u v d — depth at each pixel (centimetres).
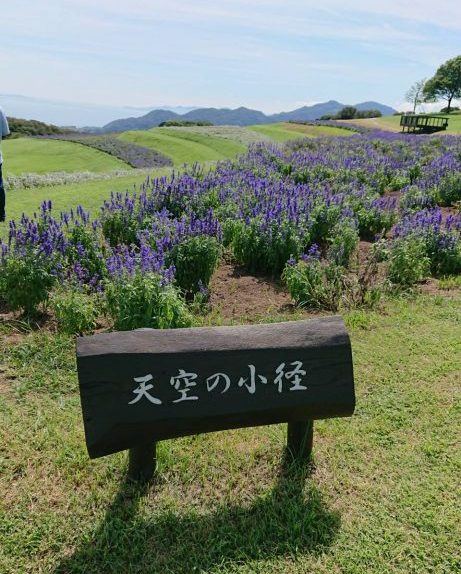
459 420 418
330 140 2564
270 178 1252
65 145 3300
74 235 714
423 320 597
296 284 632
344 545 305
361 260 841
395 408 433
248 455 374
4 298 587
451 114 6369
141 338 297
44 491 335
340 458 375
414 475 359
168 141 3588
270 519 318
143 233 734
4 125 848
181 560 293
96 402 286
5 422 398
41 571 283
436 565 294
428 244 795
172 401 295
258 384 306
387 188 1448
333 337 317
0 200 867
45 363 479
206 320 577
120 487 340
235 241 773
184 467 357
